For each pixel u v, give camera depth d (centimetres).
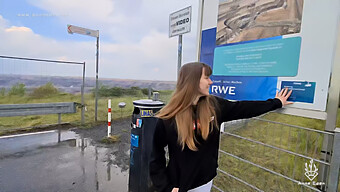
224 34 207
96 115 625
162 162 137
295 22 144
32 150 394
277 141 239
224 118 140
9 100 500
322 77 130
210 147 134
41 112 511
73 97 605
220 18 211
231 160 271
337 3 122
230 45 200
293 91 146
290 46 147
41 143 435
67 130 538
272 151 237
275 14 157
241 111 140
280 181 221
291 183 210
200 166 131
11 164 329
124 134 514
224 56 207
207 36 231
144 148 210
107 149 409
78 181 280
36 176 291
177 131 123
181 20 303
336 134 121
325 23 128
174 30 324
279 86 156
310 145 216
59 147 414
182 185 128
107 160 355
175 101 127
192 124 123
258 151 249
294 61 145
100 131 538
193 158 127
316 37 133
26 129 534
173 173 131
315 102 134
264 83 167
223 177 266
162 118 129
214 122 130
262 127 251
